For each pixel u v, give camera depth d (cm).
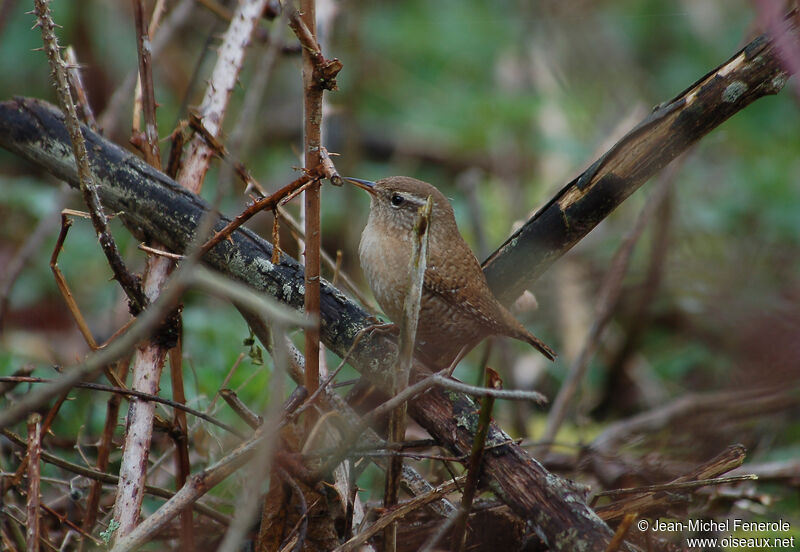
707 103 612
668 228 1095
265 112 1516
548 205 672
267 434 437
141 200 675
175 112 1341
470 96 1570
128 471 623
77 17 1356
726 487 813
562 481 567
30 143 695
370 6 1609
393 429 584
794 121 1497
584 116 1580
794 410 978
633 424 958
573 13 1727
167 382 884
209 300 1144
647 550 626
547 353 758
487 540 659
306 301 581
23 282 1134
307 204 568
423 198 760
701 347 1160
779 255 1242
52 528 739
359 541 580
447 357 818
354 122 1335
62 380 449
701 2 1717
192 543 636
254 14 785
